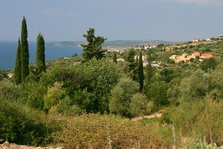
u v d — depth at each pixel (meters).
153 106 38.38
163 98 43.94
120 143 10.65
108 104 32.50
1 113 11.58
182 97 34.03
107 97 32.38
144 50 137.75
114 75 34.00
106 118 12.64
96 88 32.12
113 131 10.91
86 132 11.08
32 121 12.09
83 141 10.79
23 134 11.70
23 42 48.03
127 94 33.56
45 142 11.60
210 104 11.90
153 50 139.38
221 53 118.19
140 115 34.25
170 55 124.25
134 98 34.09
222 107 11.82
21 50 48.00
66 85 29.12
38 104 26.25
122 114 33.72
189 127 11.62
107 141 10.56
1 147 9.74
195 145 5.60
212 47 135.50
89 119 12.57
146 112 36.09
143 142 10.41
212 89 34.25
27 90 27.95
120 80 34.53
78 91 28.33
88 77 31.50
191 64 97.50
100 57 48.25
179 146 9.41
